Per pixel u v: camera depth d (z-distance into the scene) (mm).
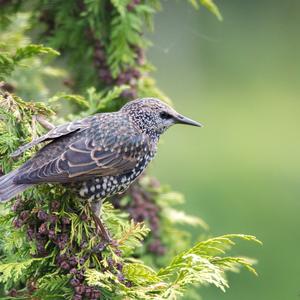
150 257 11047
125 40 10641
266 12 24422
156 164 20562
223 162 20906
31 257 8367
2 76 9734
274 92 23453
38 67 11695
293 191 20250
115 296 8125
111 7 10906
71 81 11500
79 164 8516
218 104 22859
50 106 9336
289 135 22094
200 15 23516
